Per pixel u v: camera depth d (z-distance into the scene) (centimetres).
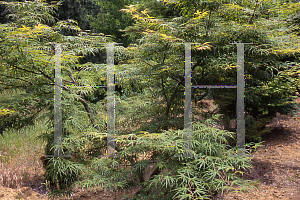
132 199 275
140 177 312
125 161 307
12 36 243
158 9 593
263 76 343
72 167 273
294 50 295
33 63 282
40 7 322
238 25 308
